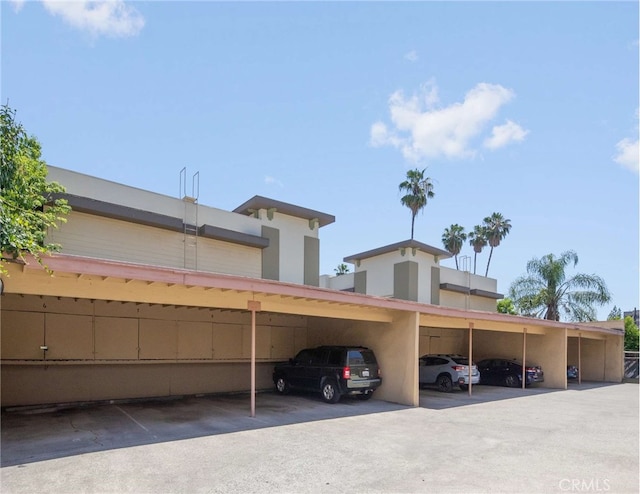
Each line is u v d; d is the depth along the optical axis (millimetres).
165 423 10422
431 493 5891
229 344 16641
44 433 9305
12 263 7773
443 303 29016
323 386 14172
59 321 13164
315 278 21156
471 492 5949
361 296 12594
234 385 16688
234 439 8789
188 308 15766
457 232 51781
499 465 7254
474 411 12883
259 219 19469
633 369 27469
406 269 26719
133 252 15484
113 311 14164
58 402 13031
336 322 17172
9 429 9734
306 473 6676
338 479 6418
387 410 12672
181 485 6098
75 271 7941
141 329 14648
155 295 9812
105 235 14922
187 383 15562
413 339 14031
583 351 27484
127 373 14359
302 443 8500
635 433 10008
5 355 12219
